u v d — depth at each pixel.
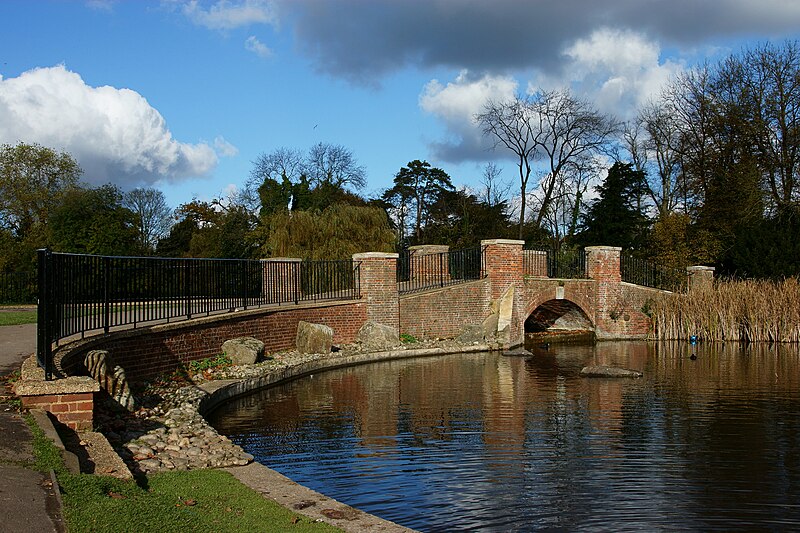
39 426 6.84
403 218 59.31
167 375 13.35
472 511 7.21
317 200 48.44
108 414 9.68
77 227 35.03
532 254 27.72
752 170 33.44
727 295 26.72
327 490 7.85
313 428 11.02
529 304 26.39
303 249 32.06
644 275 30.78
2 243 30.67
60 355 9.05
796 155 33.53
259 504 6.29
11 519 4.63
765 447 9.88
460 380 16.36
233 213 48.50
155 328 13.05
